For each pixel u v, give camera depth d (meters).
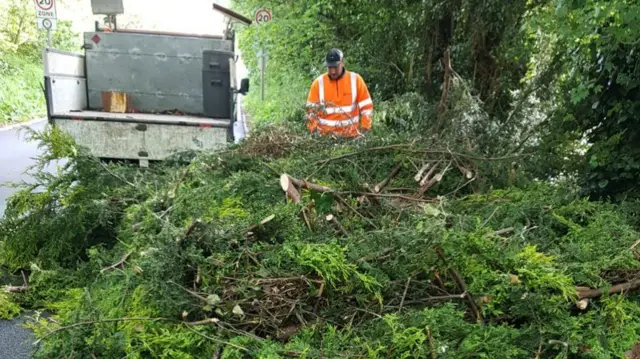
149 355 2.16
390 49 8.13
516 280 2.32
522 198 3.60
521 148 4.59
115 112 7.71
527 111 5.22
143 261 2.34
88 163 4.09
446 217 2.97
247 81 6.96
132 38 7.59
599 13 3.78
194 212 3.05
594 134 4.29
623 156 3.89
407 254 2.41
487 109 6.60
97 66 7.61
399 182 3.95
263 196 3.39
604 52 3.99
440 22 7.18
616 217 3.18
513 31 6.47
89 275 3.29
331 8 9.38
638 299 2.57
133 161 6.08
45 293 3.23
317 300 2.32
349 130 5.00
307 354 1.96
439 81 7.16
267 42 13.15
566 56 4.95
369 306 2.32
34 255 3.71
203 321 2.19
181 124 6.02
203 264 2.36
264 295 2.28
